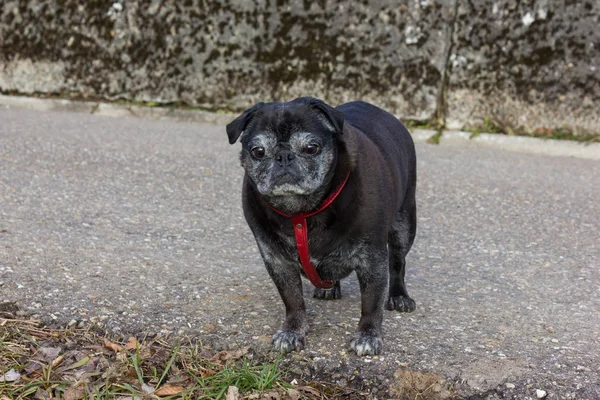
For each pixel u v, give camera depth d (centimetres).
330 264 358
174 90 882
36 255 443
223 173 657
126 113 884
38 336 358
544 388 321
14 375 325
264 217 354
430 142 805
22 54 913
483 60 798
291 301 371
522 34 784
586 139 775
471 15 793
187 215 545
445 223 551
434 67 809
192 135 793
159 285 417
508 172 694
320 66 837
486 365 337
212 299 404
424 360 343
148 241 486
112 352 348
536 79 787
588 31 765
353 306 412
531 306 405
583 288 431
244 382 329
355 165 342
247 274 443
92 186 598
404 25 809
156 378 331
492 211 580
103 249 464
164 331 366
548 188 645
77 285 407
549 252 493
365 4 814
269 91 856
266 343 361
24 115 852
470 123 811
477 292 426
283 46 843
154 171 651
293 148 334
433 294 423
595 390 319
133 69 890
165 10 869
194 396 322
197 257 464
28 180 600
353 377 337
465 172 689
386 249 360
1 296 387
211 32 861
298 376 342
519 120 798
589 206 596
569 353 348
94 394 312
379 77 823
